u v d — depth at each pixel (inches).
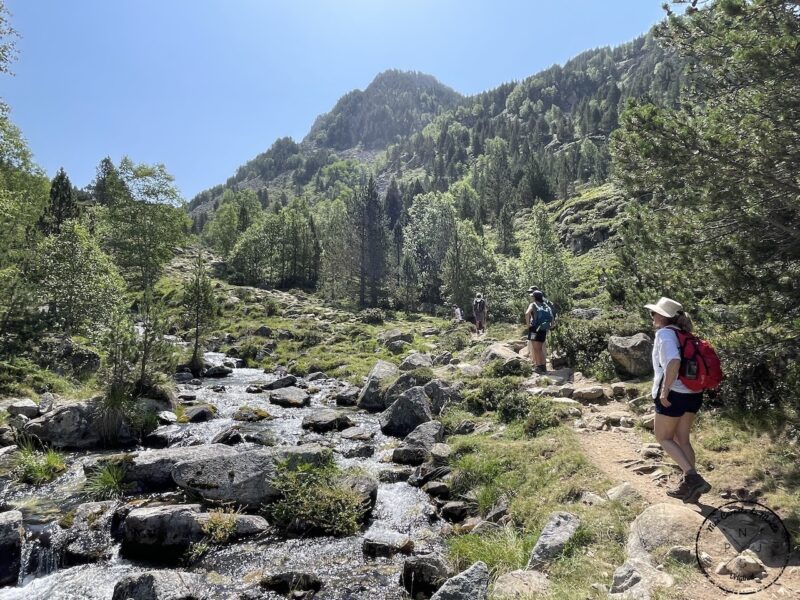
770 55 302.0
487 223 4918.8
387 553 319.3
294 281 3213.6
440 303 2731.3
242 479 398.6
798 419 327.0
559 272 1788.9
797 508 239.6
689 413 261.0
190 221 2532.0
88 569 323.0
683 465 254.2
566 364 607.2
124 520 366.9
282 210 3496.6
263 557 325.4
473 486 389.1
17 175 1908.2
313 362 1144.8
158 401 666.2
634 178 379.9
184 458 438.3
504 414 500.4
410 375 682.2
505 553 275.7
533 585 221.5
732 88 358.6
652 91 6195.9
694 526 230.8
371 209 3024.1
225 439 556.4
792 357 346.3
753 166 327.0
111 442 575.8
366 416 676.7
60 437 557.6
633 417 420.2
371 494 393.4
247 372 1154.0
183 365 1072.8
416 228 3698.3
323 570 304.7
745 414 353.4
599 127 7076.8
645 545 229.5
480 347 818.8
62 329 1026.1
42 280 1071.0
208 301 1122.0
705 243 364.5
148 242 2327.8
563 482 336.5
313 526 359.6
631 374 516.1
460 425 511.8
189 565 320.2
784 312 333.4
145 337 660.7
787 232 330.0
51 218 1995.6
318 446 451.5
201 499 394.6
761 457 300.7
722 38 344.5
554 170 5595.5
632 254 589.6
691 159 334.6
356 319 1991.9
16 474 468.4
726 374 371.2
